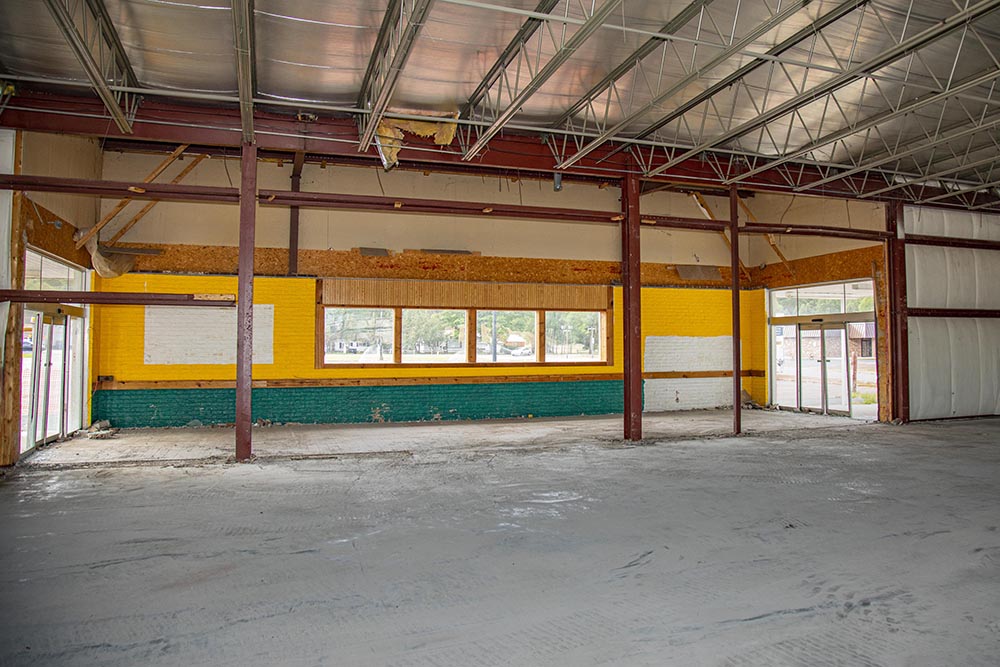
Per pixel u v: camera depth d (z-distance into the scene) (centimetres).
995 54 764
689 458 897
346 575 452
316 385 1255
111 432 1112
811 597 416
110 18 656
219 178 1212
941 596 418
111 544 516
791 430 1177
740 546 514
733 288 1125
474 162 959
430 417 1320
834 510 620
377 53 728
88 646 347
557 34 694
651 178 1070
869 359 1340
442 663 331
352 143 912
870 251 1327
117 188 834
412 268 1313
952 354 1355
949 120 982
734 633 365
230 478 761
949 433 1145
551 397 1405
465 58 751
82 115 816
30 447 913
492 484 733
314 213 1264
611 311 1462
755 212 1594
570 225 1438
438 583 438
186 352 1197
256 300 1227
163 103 848
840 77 715
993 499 664
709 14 646
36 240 881
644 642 354
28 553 494
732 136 881
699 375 1549
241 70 630
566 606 401
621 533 546
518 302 1385
